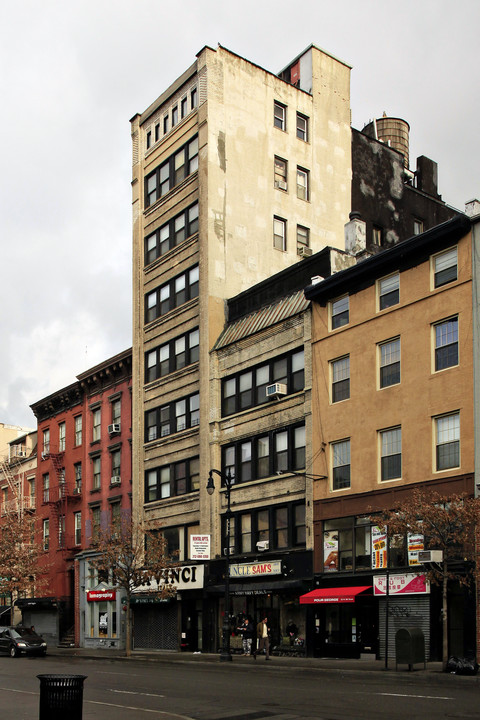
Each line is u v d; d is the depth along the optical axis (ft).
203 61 156.25
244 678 82.58
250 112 159.74
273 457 126.62
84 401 191.42
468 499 83.41
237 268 151.43
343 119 175.63
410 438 102.53
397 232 179.63
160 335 161.68
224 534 135.44
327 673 86.63
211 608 134.31
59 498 193.57
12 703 63.21
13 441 235.61
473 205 100.12
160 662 117.29
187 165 159.53
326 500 113.91
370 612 104.53
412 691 65.46
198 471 145.07
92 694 69.56
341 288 117.19
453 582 94.12
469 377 95.86
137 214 174.70
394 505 97.86
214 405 141.18
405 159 205.87
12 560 190.70
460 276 99.09
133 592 155.84
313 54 173.47
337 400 115.96
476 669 77.87
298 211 162.91
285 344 127.13
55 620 188.65
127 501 169.58
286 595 119.65
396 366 107.24
